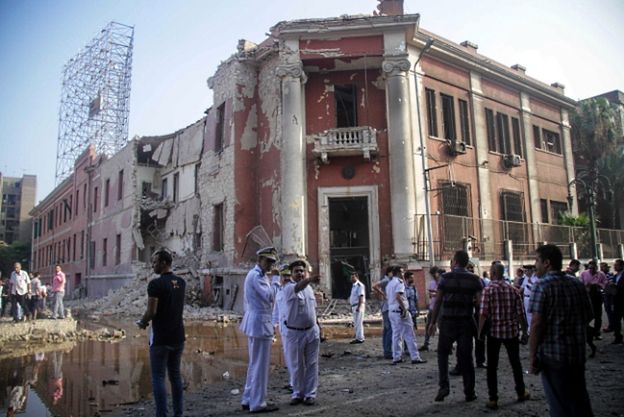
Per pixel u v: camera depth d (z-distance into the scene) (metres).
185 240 29.34
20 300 16.94
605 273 13.41
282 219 19.92
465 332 6.45
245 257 22.12
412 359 9.40
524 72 28.50
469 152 23.67
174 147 31.53
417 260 19.08
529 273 11.19
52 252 53.41
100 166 39.38
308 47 20.50
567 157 30.30
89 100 45.56
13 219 90.31
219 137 25.34
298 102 20.41
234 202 22.45
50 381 8.84
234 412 6.30
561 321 4.29
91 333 15.34
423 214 19.97
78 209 44.56
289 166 19.94
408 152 20.03
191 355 11.43
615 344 11.09
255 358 6.34
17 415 6.66
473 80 24.69
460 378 7.93
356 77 21.41
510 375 8.12
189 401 7.09
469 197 23.12
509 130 26.42
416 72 21.81
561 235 25.97
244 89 23.36
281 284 7.71
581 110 32.75
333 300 19.31
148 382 8.70
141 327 5.54
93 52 45.75
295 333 6.62
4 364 10.55
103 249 37.12
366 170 20.50
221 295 23.09
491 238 22.38
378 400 6.58
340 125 22.08
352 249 20.36
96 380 8.90
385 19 20.00
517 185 26.11
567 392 4.23
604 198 30.89
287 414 6.05
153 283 5.58
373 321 16.84
